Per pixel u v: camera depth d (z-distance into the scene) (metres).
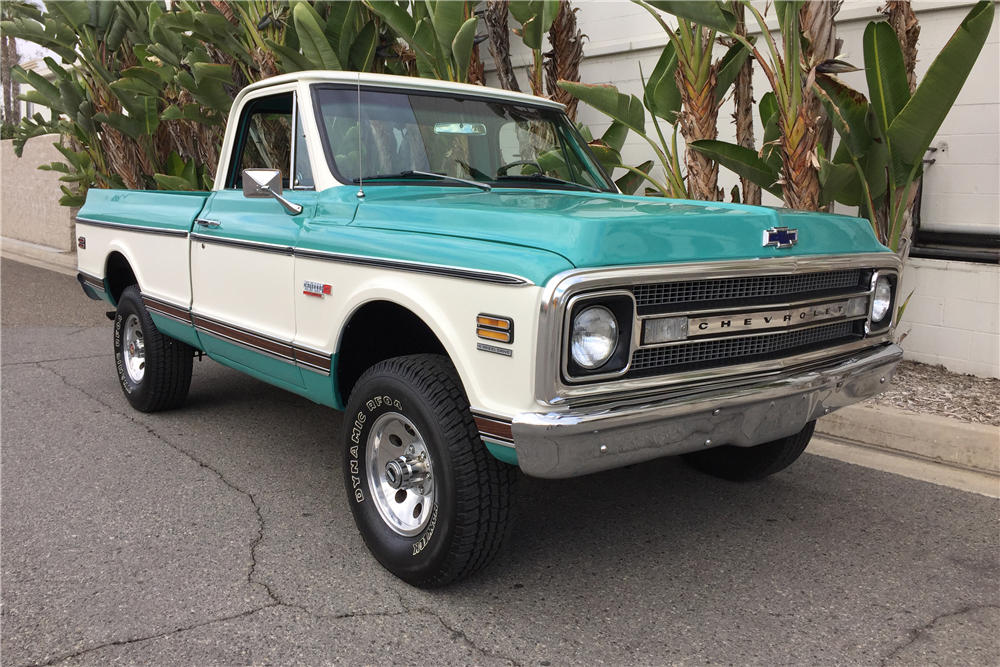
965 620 2.84
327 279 3.32
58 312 9.09
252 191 3.49
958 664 2.57
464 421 2.78
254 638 2.70
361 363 3.58
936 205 6.02
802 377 2.95
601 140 6.65
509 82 7.90
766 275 2.83
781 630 2.77
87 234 5.70
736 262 2.73
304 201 3.62
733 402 2.73
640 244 2.55
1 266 13.23
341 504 3.84
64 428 4.96
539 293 2.40
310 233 3.46
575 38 7.29
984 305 5.76
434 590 3.03
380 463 3.21
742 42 5.45
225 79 8.00
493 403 2.57
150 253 4.84
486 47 9.47
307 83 3.76
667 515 3.74
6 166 17.36
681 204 3.26
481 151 4.01
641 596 2.99
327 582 3.08
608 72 8.15
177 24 7.97
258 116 4.23
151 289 4.87
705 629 2.77
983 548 3.42
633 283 2.49
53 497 3.88
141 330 5.05
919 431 4.61
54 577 3.10
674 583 3.09
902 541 3.48
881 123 5.22
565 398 2.45
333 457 4.50
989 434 4.37
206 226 4.27
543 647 2.66
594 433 2.46
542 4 6.80
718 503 3.89
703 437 2.74
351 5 7.23
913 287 6.09
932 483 4.17
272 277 3.71
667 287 2.62
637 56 7.89
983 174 5.79
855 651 2.65
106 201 5.59
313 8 7.80
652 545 3.42
